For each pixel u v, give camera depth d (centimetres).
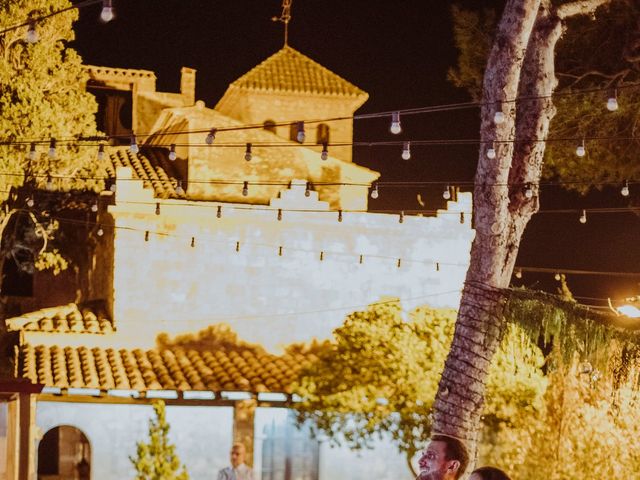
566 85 2012
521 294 1491
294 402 2247
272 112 3059
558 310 1477
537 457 1969
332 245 2494
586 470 1922
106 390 2177
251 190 2569
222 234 2430
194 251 2411
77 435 2494
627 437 1941
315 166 2719
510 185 1527
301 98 3077
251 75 3055
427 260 2544
